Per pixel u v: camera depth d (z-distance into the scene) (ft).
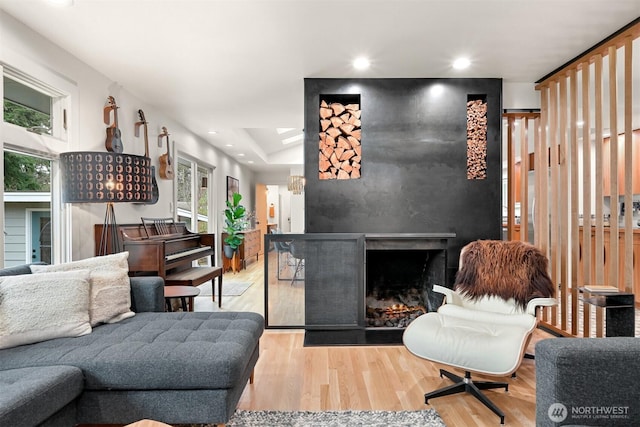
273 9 7.61
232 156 26.53
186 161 19.27
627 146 8.51
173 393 5.57
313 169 11.43
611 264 9.09
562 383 3.93
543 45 9.29
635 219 16.66
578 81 11.84
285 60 10.12
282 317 11.10
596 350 3.96
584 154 10.00
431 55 9.84
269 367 8.80
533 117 12.33
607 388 3.90
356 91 11.44
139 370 5.46
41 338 6.17
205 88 12.35
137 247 10.93
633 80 11.62
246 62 10.25
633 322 8.46
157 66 10.46
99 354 5.68
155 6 7.46
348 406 6.94
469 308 8.32
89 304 6.99
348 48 9.43
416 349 6.99
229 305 14.80
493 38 8.91
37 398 4.51
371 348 10.06
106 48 9.33
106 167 8.93
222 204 24.59
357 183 11.44
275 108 14.76
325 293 10.96
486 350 6.33
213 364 5.52
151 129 14.35
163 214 15.31
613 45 8.84
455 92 11.47
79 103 10.00
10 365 5.40
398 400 7.18
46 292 6.42
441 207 11.46
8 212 8.30
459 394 7.42
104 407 5.55
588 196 9.96
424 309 12.08
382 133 11.44
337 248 10.95
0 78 7.55
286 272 11.11
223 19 7.99
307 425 6.23
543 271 7.96
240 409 6.81
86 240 10.32
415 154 11.44
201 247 15.03
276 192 41.50
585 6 7.50
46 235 9.36
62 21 8.00
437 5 7.49
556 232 11.37
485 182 11.48
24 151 8.39
